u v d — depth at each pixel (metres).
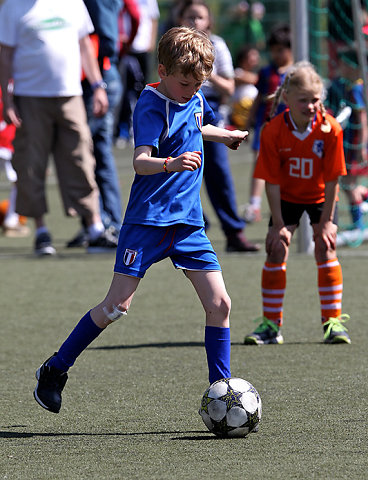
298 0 21.52
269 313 14.22
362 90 23.62
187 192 10.24
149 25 47.19
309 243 22.28
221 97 22.42
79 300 17.55
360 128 24.41
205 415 9.48
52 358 10.23
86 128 22.06
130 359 13.20
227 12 69.81
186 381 11.88
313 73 13.93
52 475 8.27
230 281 19.19
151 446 9.16
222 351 10.28
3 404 10.95
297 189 14.43
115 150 49.50
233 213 22.67
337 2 24.14
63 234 26.69
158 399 11.06
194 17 22.14
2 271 20.72
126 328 15.30
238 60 41.25
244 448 9.02
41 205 22.28
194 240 10.30
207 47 9.87
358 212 24.53
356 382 11.62
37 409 10.72
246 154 50.03
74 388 11.67
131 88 50.22
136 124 10.04
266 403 10.72
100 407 10.76
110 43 22.89
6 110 21.56
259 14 61.28
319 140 14.16
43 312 16.52
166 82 10.02
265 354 13.41
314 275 19.59
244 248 22.83
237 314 16.20
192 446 9.13
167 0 69.06
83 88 22.84
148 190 10.13
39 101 21.44
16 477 8.23
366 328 14.95
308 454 8.75
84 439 9.47
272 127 14.22
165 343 14.18
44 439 9.49
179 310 16.66
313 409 10.42
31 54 21.23
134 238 10.12
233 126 40.78
